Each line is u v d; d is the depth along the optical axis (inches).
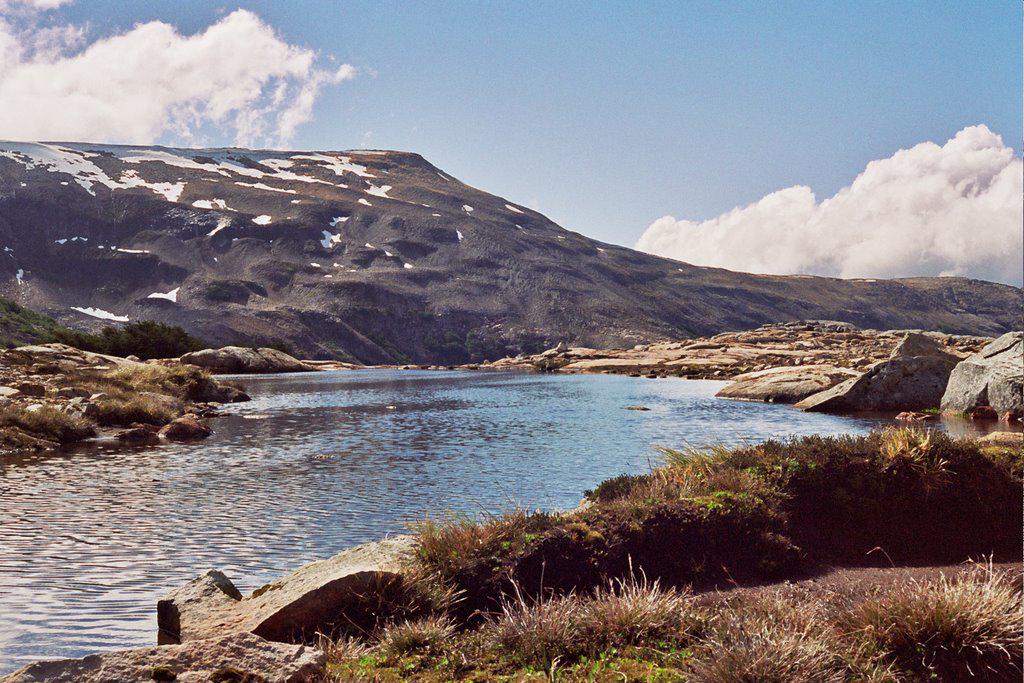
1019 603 253.8
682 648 243.3
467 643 259.0
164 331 3280.0
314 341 7632.9
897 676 225.0
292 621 282.0
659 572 350.3
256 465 742.5
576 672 228.1
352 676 227.6
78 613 329.7
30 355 1893.5
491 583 321.4
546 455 802.2
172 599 307.9
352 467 727.1
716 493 402.6
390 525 489.7
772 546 378.6
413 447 872.3
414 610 293.4
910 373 1314.0
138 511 534.9
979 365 1199.6
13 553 424.5
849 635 244.1
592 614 263.3
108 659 199.5
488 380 2471.7
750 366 2449.6
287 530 478.3
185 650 206.8
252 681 199.0
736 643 217.6
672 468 490.3
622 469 706.8
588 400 1595.7
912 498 435.5
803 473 448.1
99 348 3105.3
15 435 865.5
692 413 1288.1
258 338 7332.7
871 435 490.3
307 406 1457.9
